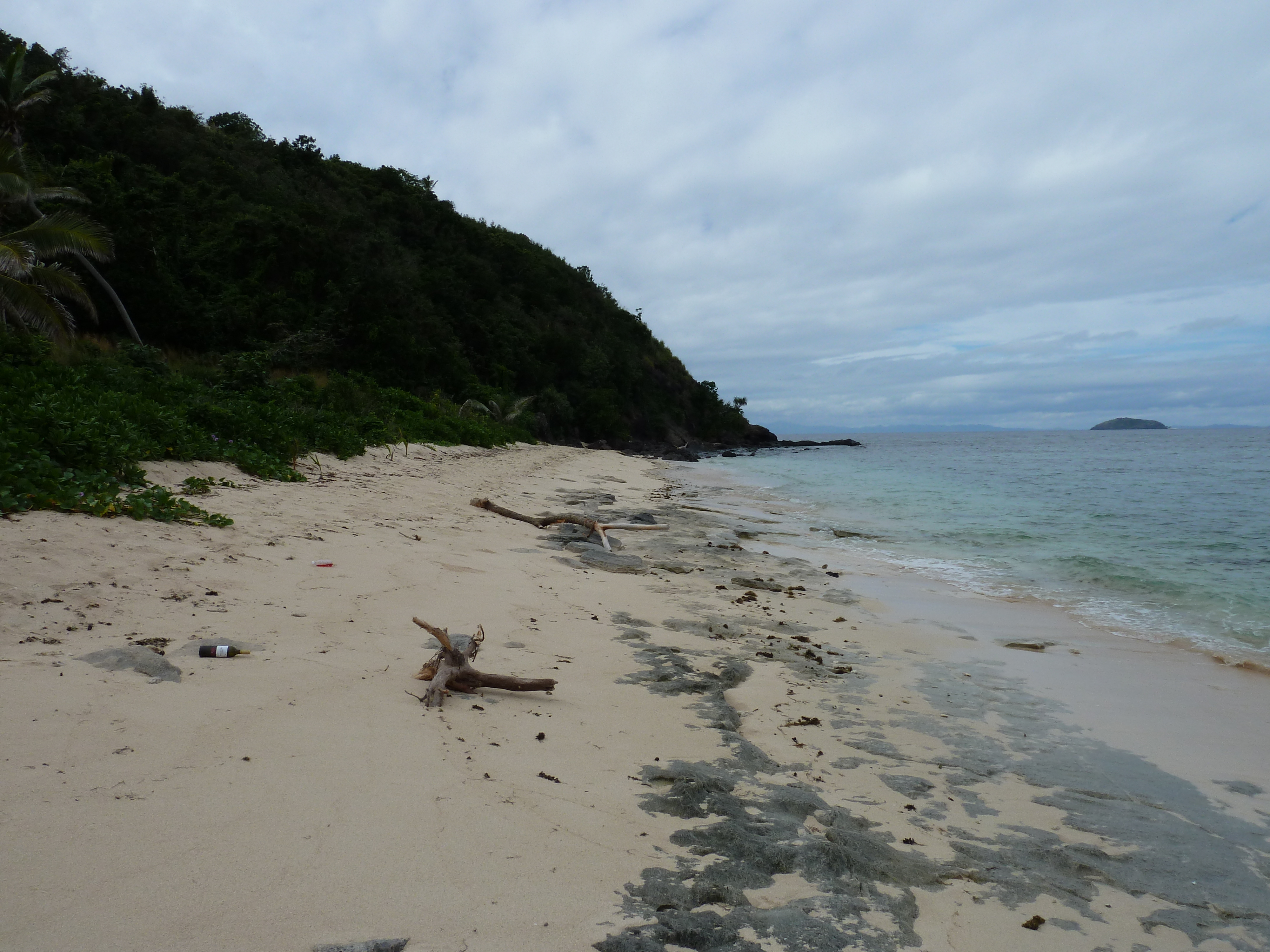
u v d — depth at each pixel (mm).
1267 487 23578
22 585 4422
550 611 6352
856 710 4879
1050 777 4055
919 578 10062
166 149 40000
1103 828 3484
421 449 19375
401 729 3508
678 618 6824
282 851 2438
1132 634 7438
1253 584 9672
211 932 2043
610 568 8852
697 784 3365
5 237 16375
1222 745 4664
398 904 2266
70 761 2766
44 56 39375
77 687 3348
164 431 9141
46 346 13195
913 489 23641
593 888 2510
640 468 33281
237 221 34469
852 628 7203
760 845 2918
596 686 4648
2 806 2443
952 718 4891
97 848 2316
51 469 6383
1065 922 2684
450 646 4172
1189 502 19266
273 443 11547
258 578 5586
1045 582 9875
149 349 16938
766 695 4977
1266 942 2643
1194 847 3352
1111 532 14117
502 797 3023
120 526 5980
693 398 70875
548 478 20641
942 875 2924
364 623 5070
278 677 3885
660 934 2309
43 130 35156
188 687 3584
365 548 7238
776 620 7168
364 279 35875
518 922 2270
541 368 50906
